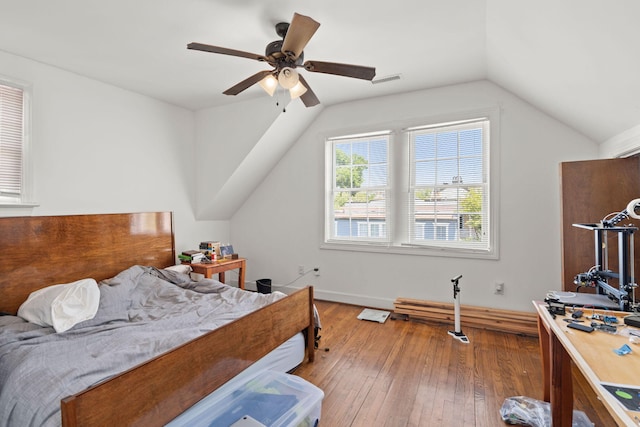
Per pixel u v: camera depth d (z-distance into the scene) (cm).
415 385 209
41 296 205
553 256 291
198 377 142
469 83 317
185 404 135
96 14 194
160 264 340
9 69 242
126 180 323
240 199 436
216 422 144
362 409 186
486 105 310
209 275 339
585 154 277
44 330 183
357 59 265
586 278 193
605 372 108
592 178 245
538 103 281
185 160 388
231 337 161
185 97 349
